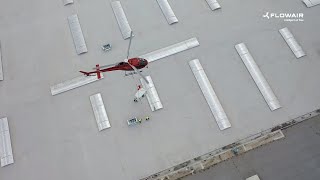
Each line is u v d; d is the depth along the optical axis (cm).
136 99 3584
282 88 3616
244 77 3688
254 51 3841
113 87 3722
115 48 3950
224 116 3488
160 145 3419
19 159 3412
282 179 3197
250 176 3231
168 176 3278
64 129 3550
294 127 3425
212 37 3947
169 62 3819
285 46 3838
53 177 3325
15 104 3700
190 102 3594
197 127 3475
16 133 3541
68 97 3703
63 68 3878
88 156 3409
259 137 3397
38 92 3756
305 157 3275
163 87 3688
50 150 3450
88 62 3891
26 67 3919
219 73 3728
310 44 3838
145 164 3344
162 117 3544
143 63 3438
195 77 3712
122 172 3319
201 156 3350
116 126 3528
